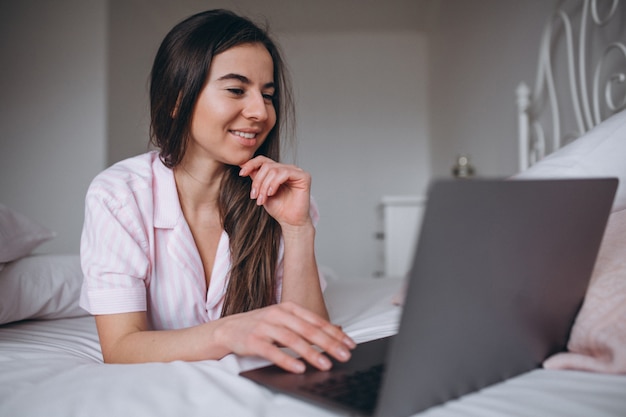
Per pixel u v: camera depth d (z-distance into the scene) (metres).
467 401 0.48
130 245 0.79
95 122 2.75
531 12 2.00
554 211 0.49
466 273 0.43
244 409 0.48
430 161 4.05
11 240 1.14
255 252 0.96
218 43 0.84
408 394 0.43
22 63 2.71
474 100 2.80
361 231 4.14
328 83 4.19
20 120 2.70
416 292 0.40
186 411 0.48
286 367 0.57
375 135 4.17
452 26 3.24
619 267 0.62
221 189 0.97
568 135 1.69
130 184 0.87
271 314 0.61
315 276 0.94
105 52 2.77
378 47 4.20
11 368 0.66
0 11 2.71
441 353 0.45
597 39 1.51
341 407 0.45
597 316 0.58
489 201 0.43
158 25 3.74
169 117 0.89
